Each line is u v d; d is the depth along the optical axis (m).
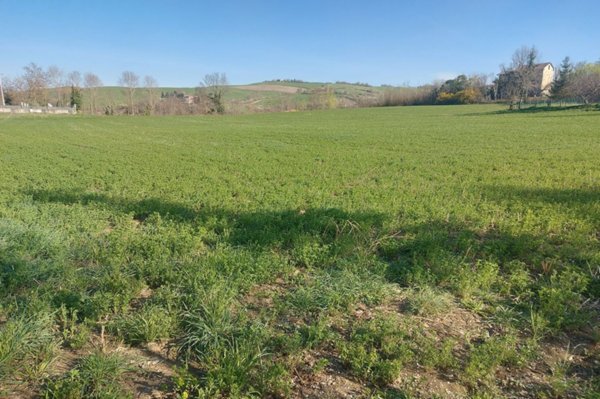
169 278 5.49
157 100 89.88
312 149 22.11
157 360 3.97
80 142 27.20
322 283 5.37
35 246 6.56
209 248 6.89
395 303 5.08
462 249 6.71
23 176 14.05
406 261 6.24
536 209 9.01
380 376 3.66
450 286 5.46
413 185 12.02
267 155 19.77
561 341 4.27
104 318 4.65
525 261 6.29
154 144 25.89
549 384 3.62
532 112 54.31
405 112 70.00
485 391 3.47
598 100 66.75
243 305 4.98
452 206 9.37
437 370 3.78
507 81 85.75
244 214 8.70
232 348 3.87
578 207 8.88
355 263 6.01
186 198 10.66
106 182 13.20
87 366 3.67
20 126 43.69
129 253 6.45
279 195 10.88
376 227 7.88
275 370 3.58
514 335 4.32
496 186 11.55
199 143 26.39
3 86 87.38
